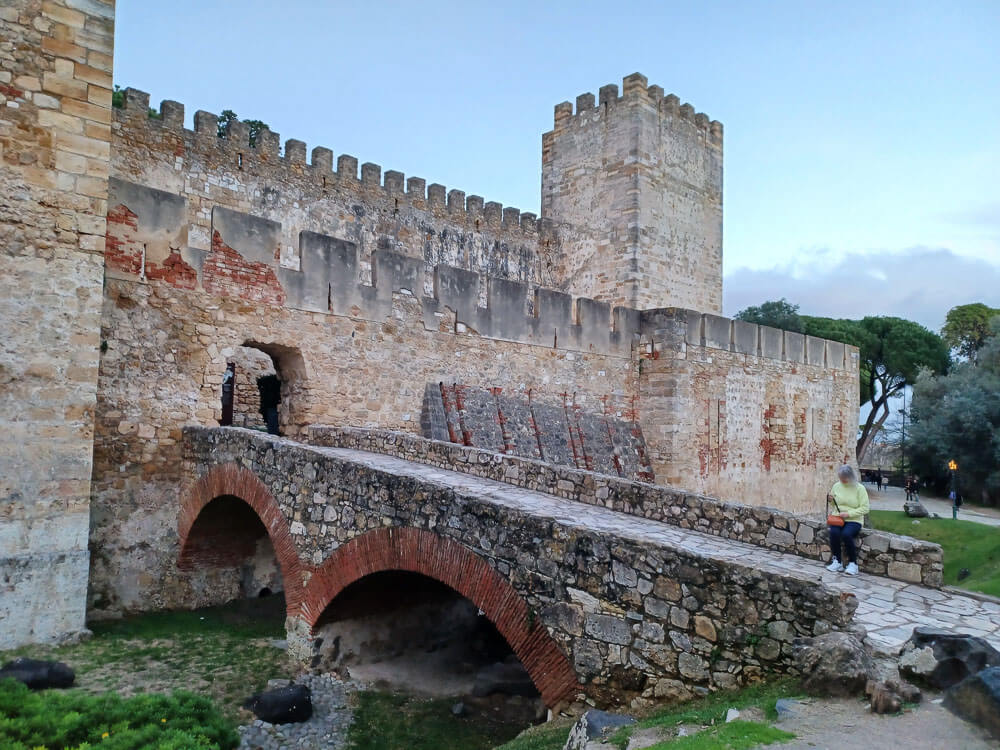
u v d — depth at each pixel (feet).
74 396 37.68
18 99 36.91
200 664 36.06
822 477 97.91
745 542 31.04
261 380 74.13
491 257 94.94
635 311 78.48
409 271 60.03
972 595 25.71
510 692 36.32
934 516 104.27
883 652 19.57
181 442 46.68
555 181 101.45
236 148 74.18
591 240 95.81
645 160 92.22
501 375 65.72
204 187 71.31
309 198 79.56
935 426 135.33
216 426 46.83
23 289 36.52
